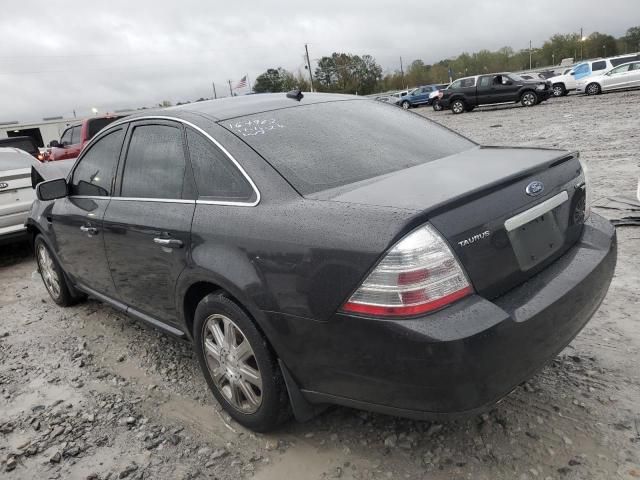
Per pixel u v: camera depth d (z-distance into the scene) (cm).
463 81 2614
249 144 271
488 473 232
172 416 304
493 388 202
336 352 217
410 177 247
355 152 278
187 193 290
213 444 275
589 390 278
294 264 223
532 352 213
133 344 403
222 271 251
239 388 275
